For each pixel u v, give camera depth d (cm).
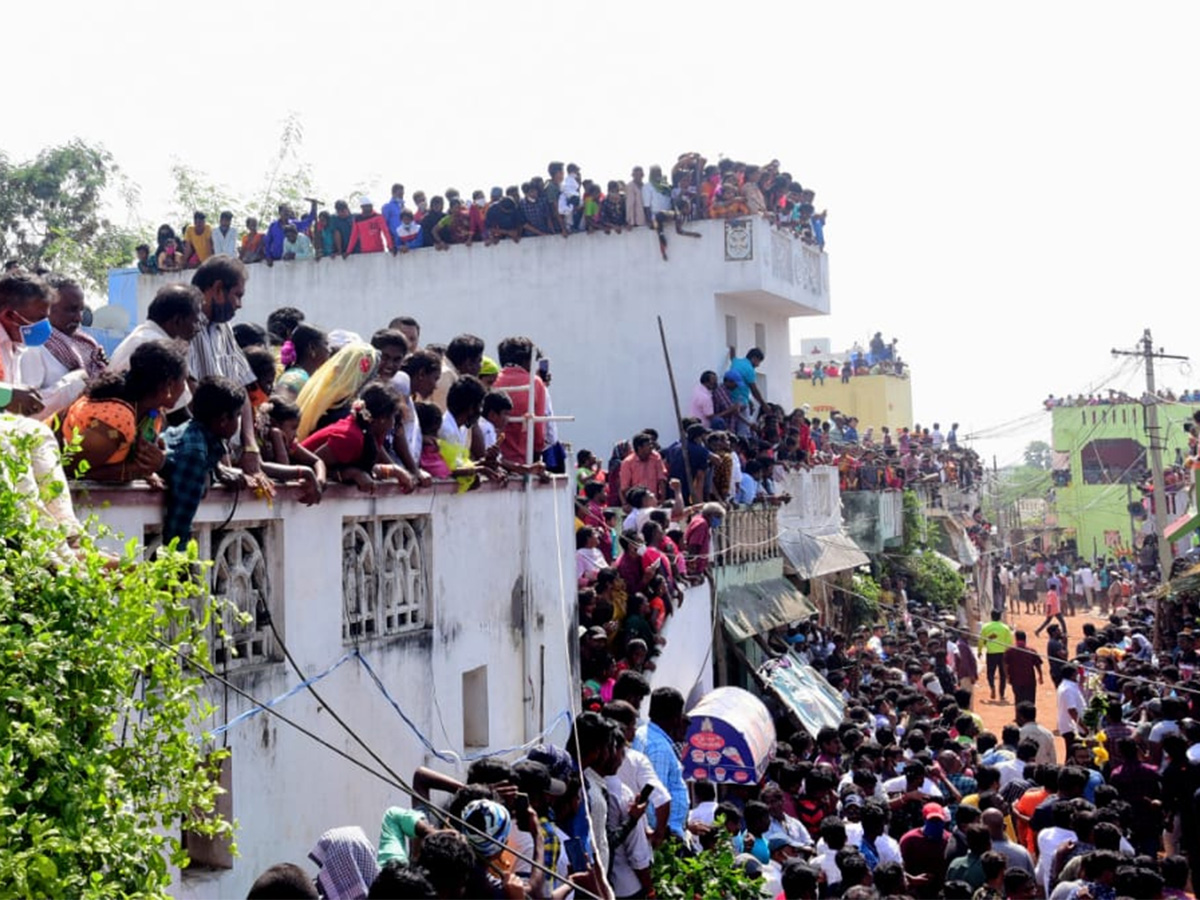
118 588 471
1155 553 4675
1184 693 1723
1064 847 1067
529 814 655
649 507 1456
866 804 1089
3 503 449
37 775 433
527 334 2138
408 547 831
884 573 2977
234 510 635
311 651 708
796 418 2273
